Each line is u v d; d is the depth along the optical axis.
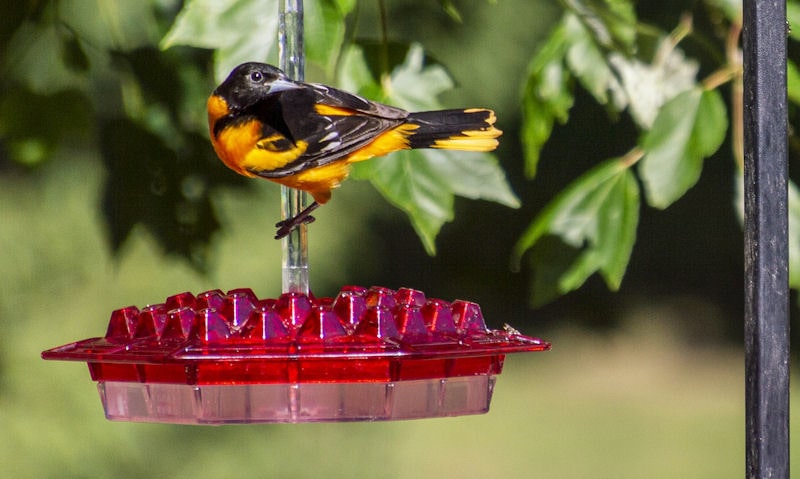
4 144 9.30
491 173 7.82
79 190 16.30
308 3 7.56
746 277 5.47
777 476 5.34
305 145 6.80
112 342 6.37
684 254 27.73
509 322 26.69
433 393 6.49
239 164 6.92
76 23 9.80
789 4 8.05
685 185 7.88
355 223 22.53
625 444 23.80
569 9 8.55
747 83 5.46
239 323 6.38
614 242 8.05
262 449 20.42
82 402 17.80
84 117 9.04
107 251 9.29
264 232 19.41
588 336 28.64
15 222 16.70
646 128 8.58
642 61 8.60
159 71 9.15
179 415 6.37
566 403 26.03
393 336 6.18
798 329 24.67
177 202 9.19
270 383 6.18
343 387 6.25
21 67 9.00
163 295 17.80
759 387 5.36
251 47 7.51
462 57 19.84
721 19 8.59
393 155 7.80
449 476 22.12
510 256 25.86
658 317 28.47
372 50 8.03
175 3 9.20
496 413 25.45
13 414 17.45
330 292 22.31
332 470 21.42
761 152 5.39
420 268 25.89
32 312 17.33
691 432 24.38
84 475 17.73
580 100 23.27
